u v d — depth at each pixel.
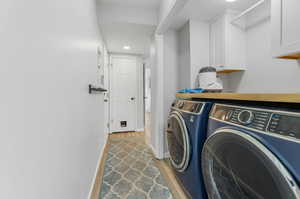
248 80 2.07
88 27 1.38
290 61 1.60
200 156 1.06
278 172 0.51
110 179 1.59
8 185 0.36
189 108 1.25
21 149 0.41
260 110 0.66
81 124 1.08
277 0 1.30
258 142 0.59
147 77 7.22
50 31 0.60
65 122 0.75
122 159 2.09
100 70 2.23
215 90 1.94
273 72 1.77
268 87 1.82
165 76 2.34
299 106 0.60
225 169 0.82
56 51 0.65
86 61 1.28
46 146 0.55
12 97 0.38
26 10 0.44
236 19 1.88
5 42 0.36
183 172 1.27
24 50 0.43
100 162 1.98
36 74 0.49
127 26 2.16
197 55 2.20
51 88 0.60
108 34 2.44
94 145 1.61
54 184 0.61
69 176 0.79
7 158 0.36
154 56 2.31
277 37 1.31
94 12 1.72
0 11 0.35
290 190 0.48
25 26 0.44
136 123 3.71
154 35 2.29
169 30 2.39
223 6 1.91
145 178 1.61
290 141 0.50
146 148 2.51
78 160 0.97
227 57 2.01
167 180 1.57
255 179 0.63
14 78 0.39
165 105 2.32
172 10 1.50
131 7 2.07
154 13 2.13
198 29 2.21
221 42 2.05
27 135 0.44
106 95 3.03
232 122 0.77
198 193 1.05
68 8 0.82
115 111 3.57
